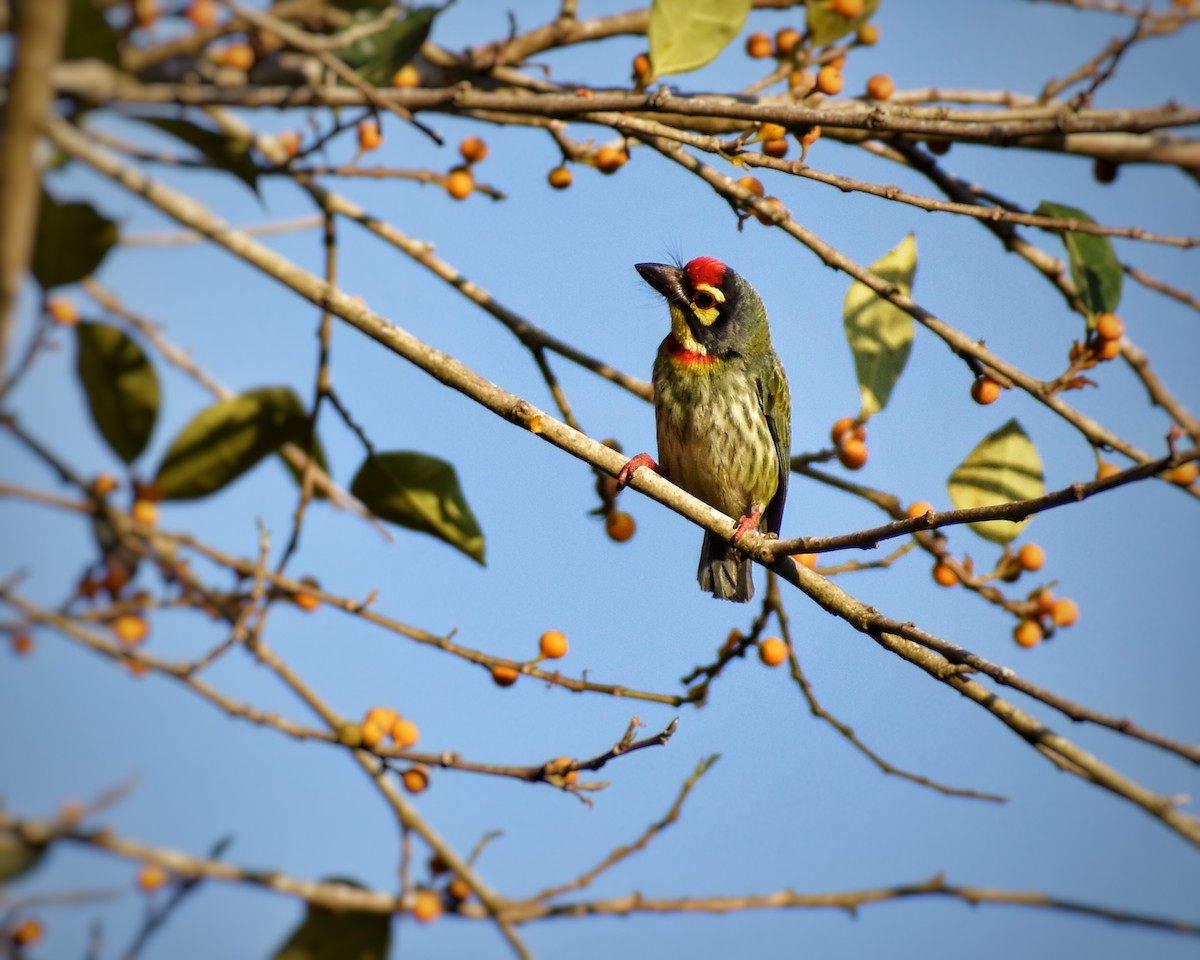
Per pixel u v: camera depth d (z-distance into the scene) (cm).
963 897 656
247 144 698
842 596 754
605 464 788
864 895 653
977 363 831
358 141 784
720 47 806
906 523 686
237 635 623
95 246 645
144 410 699
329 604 677
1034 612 800
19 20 482
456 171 805
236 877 607
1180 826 647
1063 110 931
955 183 966
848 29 870
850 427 884
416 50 764
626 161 866
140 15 689
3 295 476
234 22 644
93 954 603
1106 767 664
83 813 605
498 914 649
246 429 720
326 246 836
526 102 734
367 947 659
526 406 767
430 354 749
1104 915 640
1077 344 819
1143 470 590
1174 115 724
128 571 650
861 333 896
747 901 656
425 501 777
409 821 659
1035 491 856
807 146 758
